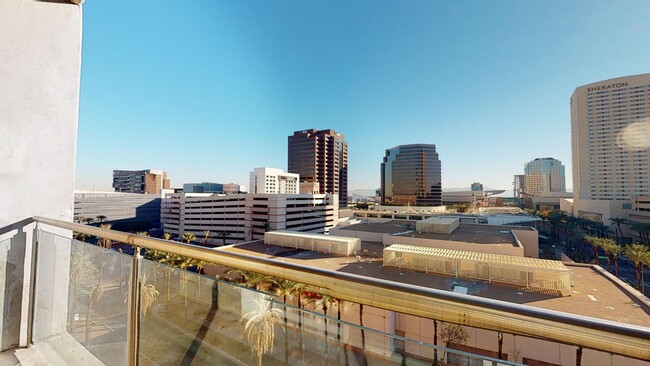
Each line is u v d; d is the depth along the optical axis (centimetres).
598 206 6481
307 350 104
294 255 2675
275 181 8581
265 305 116
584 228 6172
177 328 134
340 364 97
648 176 6806
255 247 3062
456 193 12031
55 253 206
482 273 1881
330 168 11056
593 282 1842
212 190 13988
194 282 133
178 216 6253
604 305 1448
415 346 86
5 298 209
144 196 7412
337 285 86
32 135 232
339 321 98
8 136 220
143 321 141
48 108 241
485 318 66
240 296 121
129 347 142
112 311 157
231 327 122
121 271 153
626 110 7169
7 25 223
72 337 181
